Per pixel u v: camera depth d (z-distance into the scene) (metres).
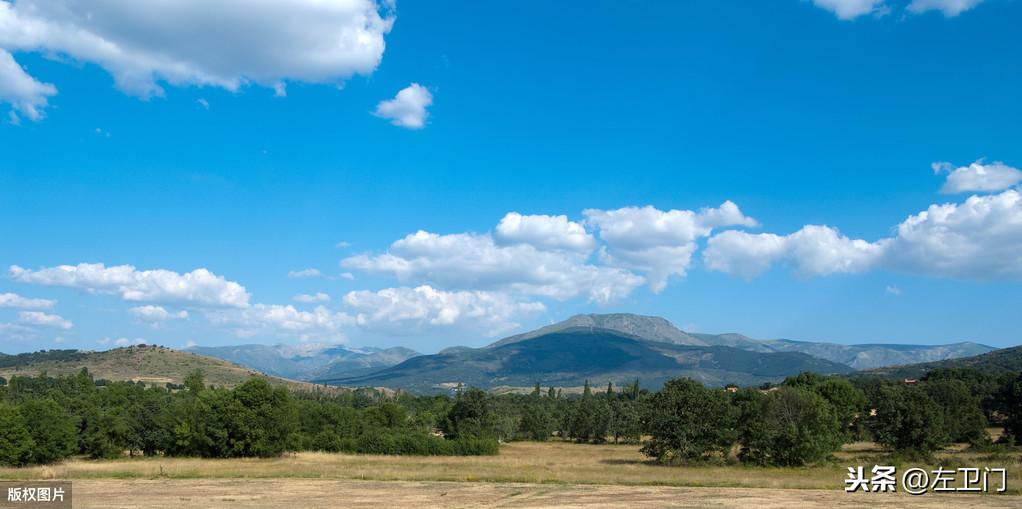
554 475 61.41
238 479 58.62
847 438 110.19
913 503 44.09
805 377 123.50
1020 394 102.69
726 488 52.97
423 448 104.56
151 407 99.19
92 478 58.88
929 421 82.75
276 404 94.56
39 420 77.94
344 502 44.41
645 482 55.94
